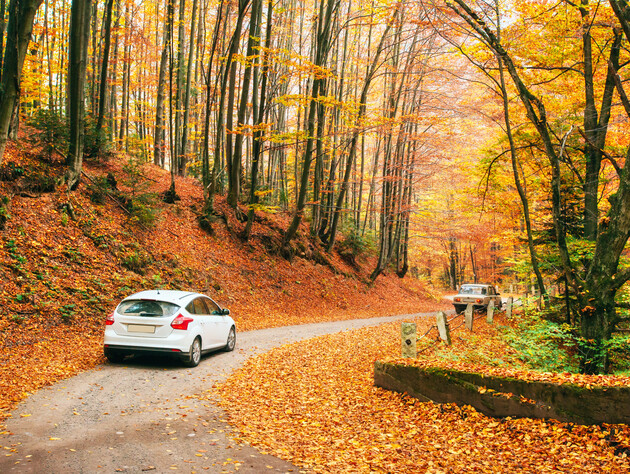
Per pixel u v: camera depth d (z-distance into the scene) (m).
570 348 10.62
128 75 27.89
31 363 8.14
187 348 8.86
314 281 24.48
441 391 6.60
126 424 5.65
